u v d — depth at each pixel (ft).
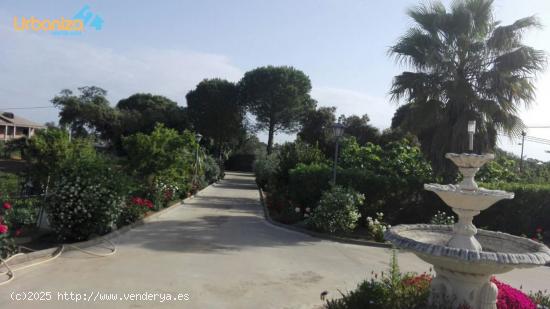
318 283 20.27
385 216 39.01
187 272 20.72
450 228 17.71
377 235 33.37
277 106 143.33
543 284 23.57
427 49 37.96
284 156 53.36
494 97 36.76
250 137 162.81
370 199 38.63
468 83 37.14
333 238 33.78
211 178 95.55
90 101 136.67
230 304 16.51
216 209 50.52
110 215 26.50
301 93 146.20
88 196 25.18
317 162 51.37
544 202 37.22
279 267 23.02
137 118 134.72
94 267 20.70
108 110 132.05
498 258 12.00
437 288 13.96
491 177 41.96
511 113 36.86
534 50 36.09
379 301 14.12
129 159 45.42
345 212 35.37
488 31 38.68
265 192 75.66
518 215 37.24
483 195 13.33
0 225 19.67
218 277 20.22
